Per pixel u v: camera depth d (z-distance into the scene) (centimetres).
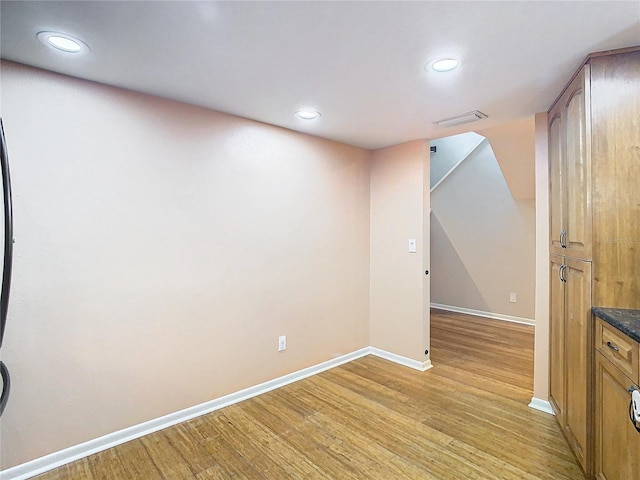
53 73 190
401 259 347
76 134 198
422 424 236
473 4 133
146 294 224
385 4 134
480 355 370
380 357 364
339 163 341
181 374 240
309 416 246
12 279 181
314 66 185
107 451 206
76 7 134
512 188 466
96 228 205
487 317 536
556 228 230
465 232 552
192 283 244
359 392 284
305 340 315
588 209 173
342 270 346
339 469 192
